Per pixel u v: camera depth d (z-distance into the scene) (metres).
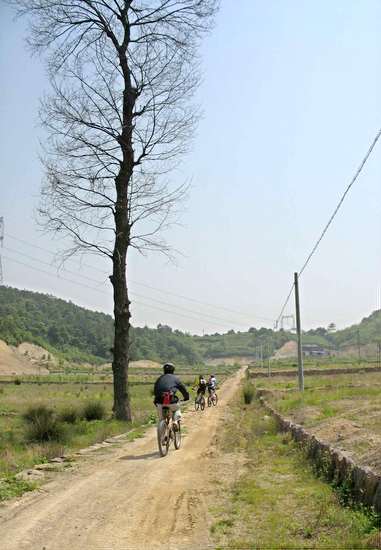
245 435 17.58
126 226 22.08
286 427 16.97
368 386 36.31
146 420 21.64
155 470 10.81
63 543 6.30
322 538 6.37
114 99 21.92
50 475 10.13
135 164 22.27
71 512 7.56
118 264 21.97
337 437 11.22
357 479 7.78
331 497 7.98
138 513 7.66
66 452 13.24
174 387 13.27
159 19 22.39
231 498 8.60
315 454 11.12
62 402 35.81
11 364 115.75
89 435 16.86
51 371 124.88
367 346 196.62
